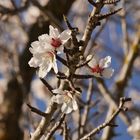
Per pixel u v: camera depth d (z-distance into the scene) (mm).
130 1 5703
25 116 4852
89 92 3652
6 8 4824
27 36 6062
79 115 3383
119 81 5445
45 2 6090
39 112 2434
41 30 6035
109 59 2471
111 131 4711
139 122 3928
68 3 6031
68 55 2320
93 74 2451
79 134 3340
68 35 2359
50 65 2354
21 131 5871
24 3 4859
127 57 5641
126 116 4633
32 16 6422
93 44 3777
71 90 2365
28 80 5941
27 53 6000
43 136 2512
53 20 4516
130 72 5555
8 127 5879
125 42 5668
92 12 2371
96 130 2473
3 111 6016
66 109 2354
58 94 2377
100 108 5055
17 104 6105
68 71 2314
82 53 2328
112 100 4617
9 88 6215
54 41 2354
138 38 5758
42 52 2365
